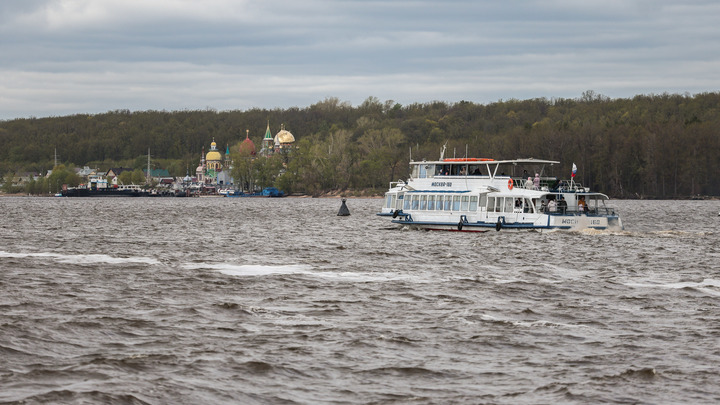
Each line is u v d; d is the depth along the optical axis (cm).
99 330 5662
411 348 5222
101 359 4809
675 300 7150
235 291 7588
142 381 4409
